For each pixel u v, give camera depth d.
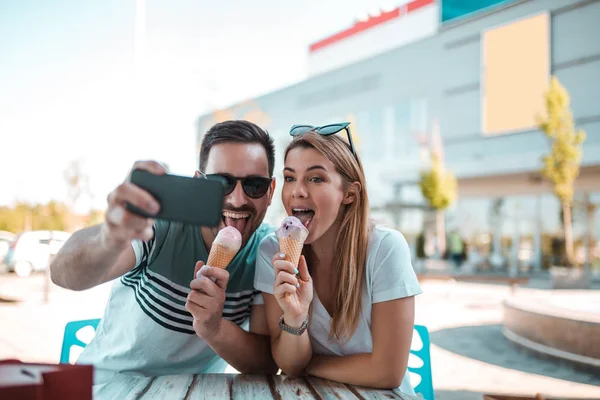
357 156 1.99
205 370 2.15
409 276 1.82
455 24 23.81
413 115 25.61
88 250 1.39
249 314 2.11
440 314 9.19
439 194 20.02
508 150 21.50
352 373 1.74
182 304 1.90
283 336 1.75
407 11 29.59
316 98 30.55
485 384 4.73
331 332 1.90
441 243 21.08
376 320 1.80
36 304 9.12
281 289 1.62
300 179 1.83
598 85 18.95
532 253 20.05
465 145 23.22
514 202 21.00
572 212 18.86
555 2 20.12
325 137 1.88
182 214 1.08
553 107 16.64
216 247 1.61
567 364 5.40
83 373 0.96
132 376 1.76
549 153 18.42
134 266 1.86
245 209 1.95
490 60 22.23
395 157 26.34
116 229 1.11
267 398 1.49
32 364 1.01
